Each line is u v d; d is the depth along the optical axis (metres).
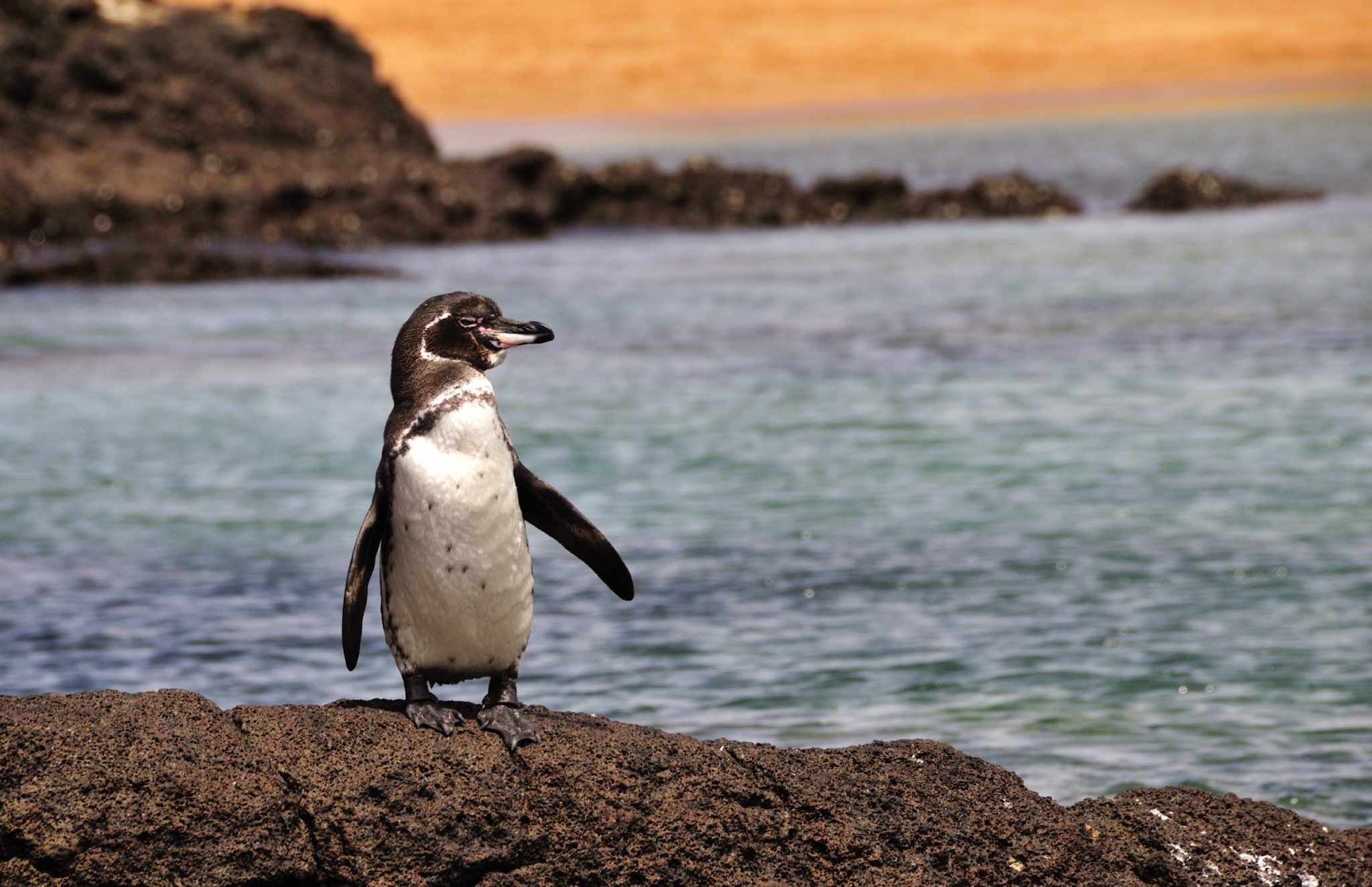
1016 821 15.76
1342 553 30.77
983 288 69.00
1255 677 24.28
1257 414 43.53
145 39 91.94
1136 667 24.78
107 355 56.75
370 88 97.69
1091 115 155.00
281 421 45.34
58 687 24.56
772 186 95.81
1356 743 21.59
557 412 46.41
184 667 25.47
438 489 14.50
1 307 69.19
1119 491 36.16
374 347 57.94
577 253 84.44
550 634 27.11
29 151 85.19
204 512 35.56
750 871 15.11
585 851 14.75
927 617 27.56
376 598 29.34
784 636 26.70
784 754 15.72
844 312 63.91
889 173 114.88
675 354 55.84
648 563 31.28
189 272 76.25
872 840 15.31
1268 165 114.56
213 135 89.88
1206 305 62.25
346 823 14.27
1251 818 16.73
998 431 42.59
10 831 13.64
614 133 150.38
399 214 88.44
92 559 31.88
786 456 40.41
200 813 13.98
